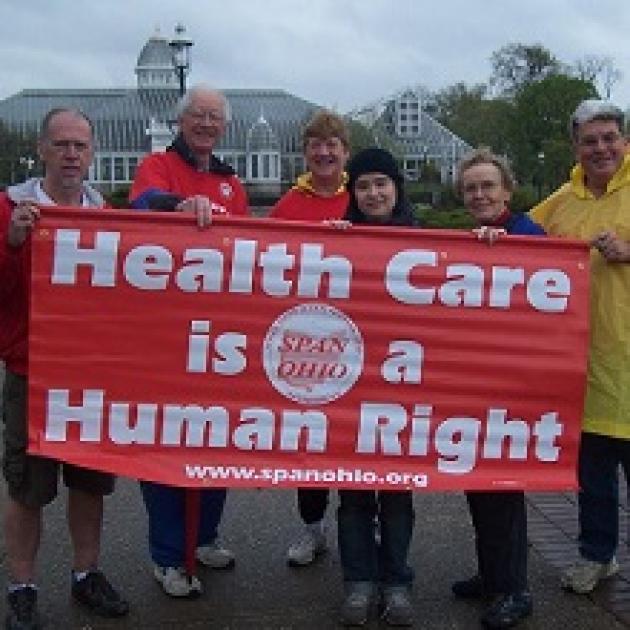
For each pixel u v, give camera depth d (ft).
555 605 11.82
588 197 11.85
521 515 11.18
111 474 11.35
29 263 10.68
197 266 10.77
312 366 10.97
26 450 10.78
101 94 203.00
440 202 117.19
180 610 11.53
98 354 10.75
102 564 12.99
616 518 12.12
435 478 11.05
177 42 57.16
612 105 11.55
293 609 11.59
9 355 10.83
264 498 16.03
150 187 12.16
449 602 11.89
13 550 10.97
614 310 11.40
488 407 11.11
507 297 11.03
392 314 10.98
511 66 190.49
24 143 159.33
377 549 11.84
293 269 10.86
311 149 12.71
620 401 11.44
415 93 185.78
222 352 10.88
